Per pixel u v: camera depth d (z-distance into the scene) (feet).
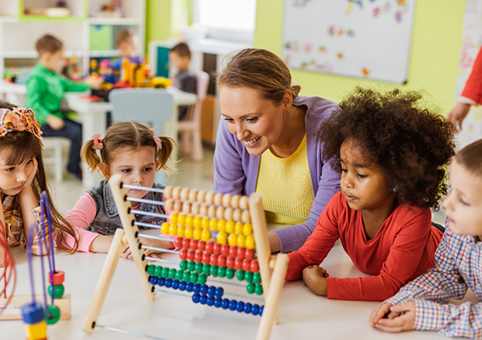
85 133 12.46
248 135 4.09
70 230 4.17
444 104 10.28
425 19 10.34
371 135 3.29
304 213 5.01
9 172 3.85
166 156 5.28
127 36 15.47
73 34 18.60
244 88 3.86
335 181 4.41
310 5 12.32
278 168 4.85
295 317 3.31
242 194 5.28
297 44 12.78
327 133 3.71
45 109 13.03
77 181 13.42
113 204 4.84
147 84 13.79
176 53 15.51
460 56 9.87
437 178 3.49
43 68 13.28
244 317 3.32
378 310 3.29
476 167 2.86
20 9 16.43
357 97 3.66
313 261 3.91
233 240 3.10
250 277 3.18
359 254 3.84
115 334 3.06
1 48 16.34
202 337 3.06
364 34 11.42
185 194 3.08
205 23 19.77
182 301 3.49
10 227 4.15
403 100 3.49
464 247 3.48
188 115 15.79
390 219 3.63
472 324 3.14
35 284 3.52
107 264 3.13
